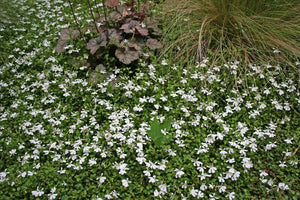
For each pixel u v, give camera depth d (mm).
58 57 899
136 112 722
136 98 736
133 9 962
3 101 799
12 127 731
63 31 937
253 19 825
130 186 580
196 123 665
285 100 722
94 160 615
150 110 726
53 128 687
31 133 678
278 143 652
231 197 550
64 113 735
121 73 819
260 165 610
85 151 626
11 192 588
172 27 891
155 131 660
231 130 658
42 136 686
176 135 643
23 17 1108
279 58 800
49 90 799
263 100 736
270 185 575
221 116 696
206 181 576
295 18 812
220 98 749
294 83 769
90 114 729
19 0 1175
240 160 616
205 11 892
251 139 625
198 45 817
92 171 607
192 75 765
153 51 862
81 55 889
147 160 621
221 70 796
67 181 598
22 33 1048
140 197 577
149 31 912
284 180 587
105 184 587
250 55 818
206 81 774
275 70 755
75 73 815
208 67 807
